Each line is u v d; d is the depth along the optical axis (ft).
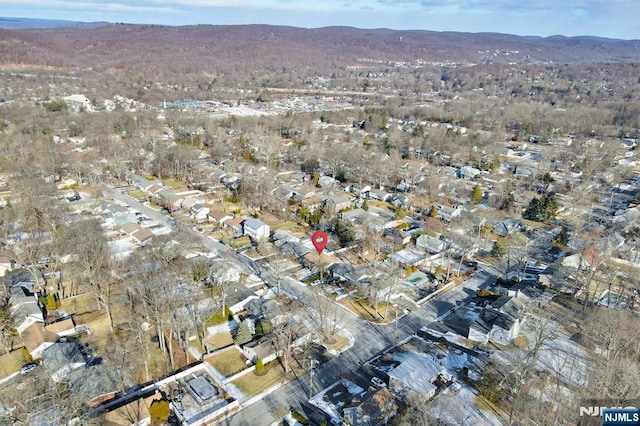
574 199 362.94
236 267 247.70
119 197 349.82
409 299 225.35
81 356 166.20
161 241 248.52
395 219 322.34
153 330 192.34
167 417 147.02
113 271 224.94
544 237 302.45
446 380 165.17
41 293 213.25
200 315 202.18
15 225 272.51
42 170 363.76
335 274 239.30
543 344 187.83
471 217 309.83
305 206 326.85
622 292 216.95
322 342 188.85
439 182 382.42
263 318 196.65
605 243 264.52
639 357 167.53
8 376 162.30
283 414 148.56
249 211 328.49
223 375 167.73
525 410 144.36
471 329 191.83
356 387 162.71
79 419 136.56
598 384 146.00
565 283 232.94
